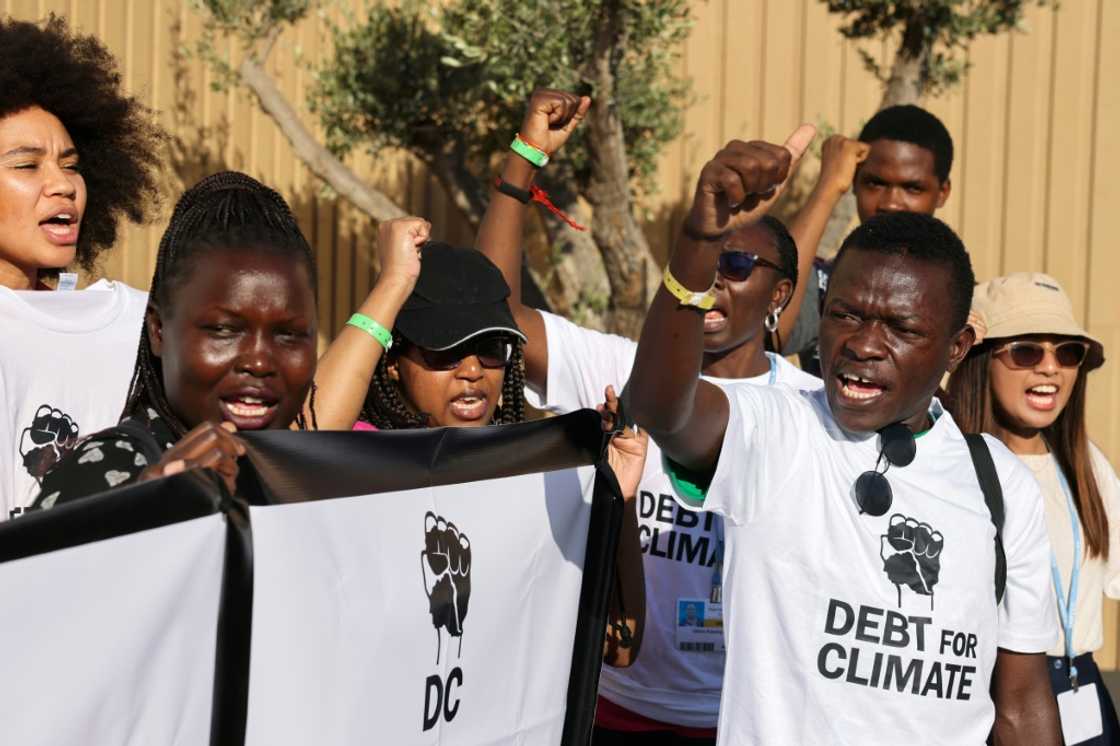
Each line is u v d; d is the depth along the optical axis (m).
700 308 2.23
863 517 2.57
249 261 2.12
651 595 3.36
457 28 6.27
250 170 7.21
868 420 2.56
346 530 2.17
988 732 2.68
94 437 2.04
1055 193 7.25
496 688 2.54
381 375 3.13
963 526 2.62
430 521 2.35
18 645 1.67
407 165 7.47
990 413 3.87
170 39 6.82
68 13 6.29
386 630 2.24
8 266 2.91
